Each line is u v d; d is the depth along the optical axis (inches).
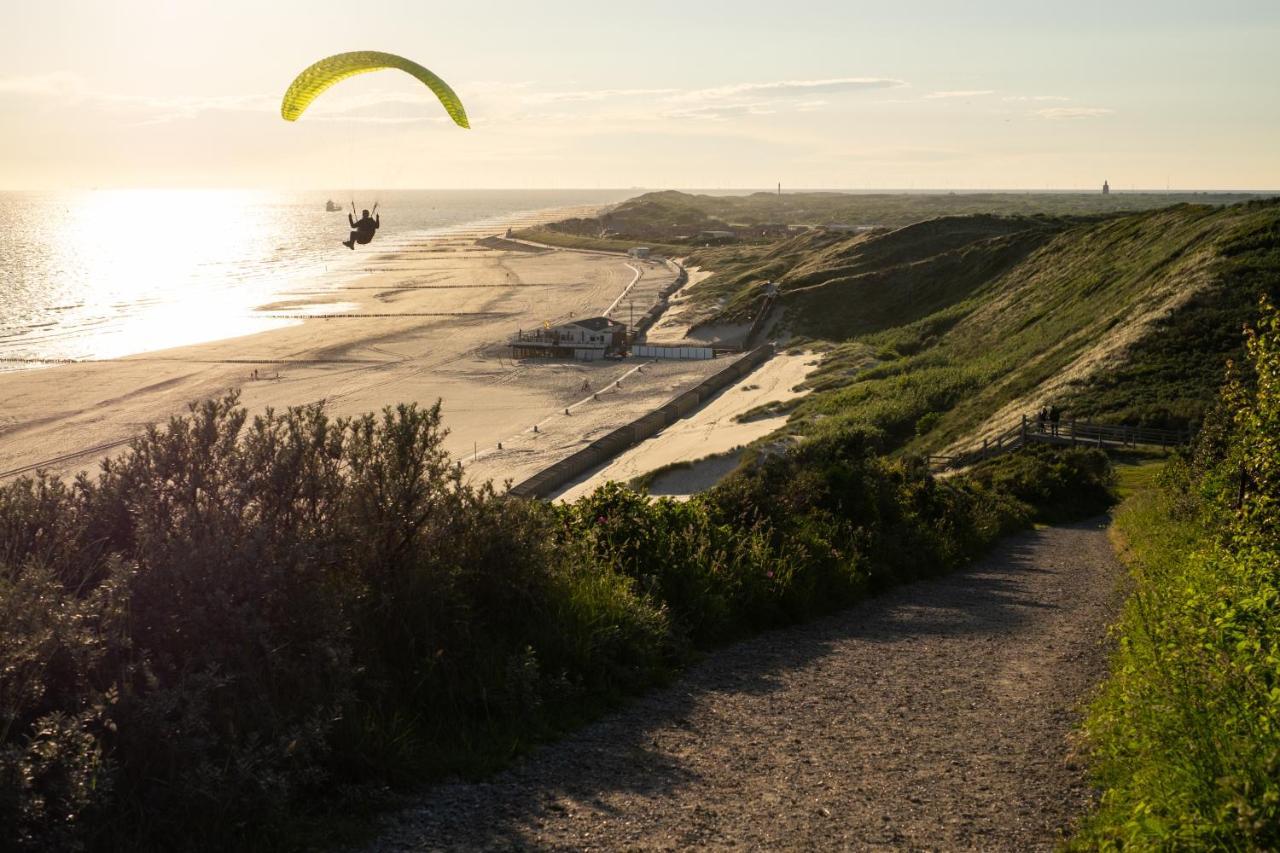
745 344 4411.9
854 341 4180.6
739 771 239.1
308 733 202.2
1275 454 377.1
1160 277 2709.2
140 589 213.9
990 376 2699.3
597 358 3892.7
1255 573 287.7
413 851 189.2
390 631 260.7
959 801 219.6
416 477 274.7
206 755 191.0
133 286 6658.5
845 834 200.1
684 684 323.9
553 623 304.2
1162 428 1811.0
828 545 524.4
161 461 239.3
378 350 3870.6
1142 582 450.6
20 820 159.2
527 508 322.7
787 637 407.8
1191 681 206.4
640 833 199.5
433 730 246.1
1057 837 197.5
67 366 3452.3
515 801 215.9
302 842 189.3
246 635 212.2
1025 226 5487.2
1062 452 1409.9
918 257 5265.8
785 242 7677.2
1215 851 156.9
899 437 2428.6
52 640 182.2
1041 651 390.9
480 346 4018.2
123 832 176.7
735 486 561.6
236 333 4389.8
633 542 412.8
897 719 288.7
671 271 7165.4
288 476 251.4
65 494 238.5
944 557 647.8
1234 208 3213.6
